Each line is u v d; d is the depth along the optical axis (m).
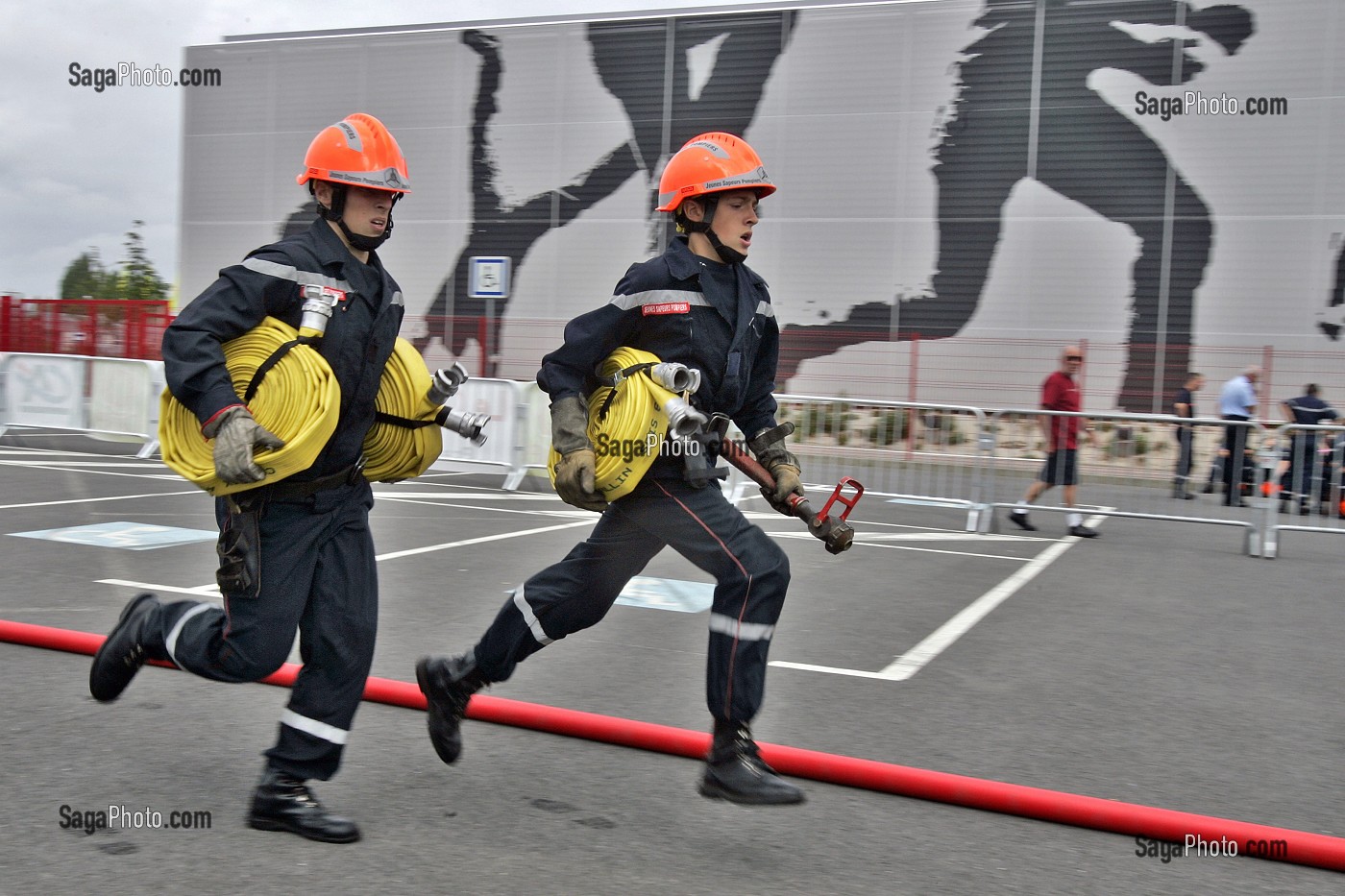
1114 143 17.47
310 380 2.97
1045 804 3.43
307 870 2.92
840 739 4.23
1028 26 17.77
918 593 7.29
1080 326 17.77
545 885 2.89
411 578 7.06
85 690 4.39
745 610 3.25
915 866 3.10
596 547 3.49
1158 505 10.16
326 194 3.14
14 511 9.23
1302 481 9.58
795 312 19.19
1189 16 17.03
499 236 20.78
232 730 3.99
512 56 20.52
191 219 22.72
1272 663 5.71
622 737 3.98
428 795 3.49
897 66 18.44
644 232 19.94
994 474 10.73
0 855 2.95
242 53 22.16
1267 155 16.80
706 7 19.39
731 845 3.20
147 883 2.82
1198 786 3.87
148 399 13.92
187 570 6.89
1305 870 3.17
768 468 3.60
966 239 18.23
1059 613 6.79
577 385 3.35
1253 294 16.95
